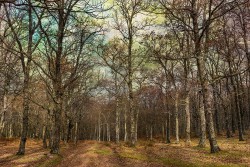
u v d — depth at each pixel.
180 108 87.50
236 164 16.11
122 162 20.69
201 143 28.47
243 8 32.69
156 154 24.47
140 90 48.72
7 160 22.00
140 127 104.19
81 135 110.62
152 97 81.88
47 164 18.77
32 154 25.89
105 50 37.38
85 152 28.66
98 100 75.81
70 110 51.50
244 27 35.12
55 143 25.11
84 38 27.23
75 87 48.16
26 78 25.95
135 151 28.55
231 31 38.72
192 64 34.22
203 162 17.56
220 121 80.38
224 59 42.47
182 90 46.81
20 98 39.78
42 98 48.75
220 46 39.00
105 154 26.16
